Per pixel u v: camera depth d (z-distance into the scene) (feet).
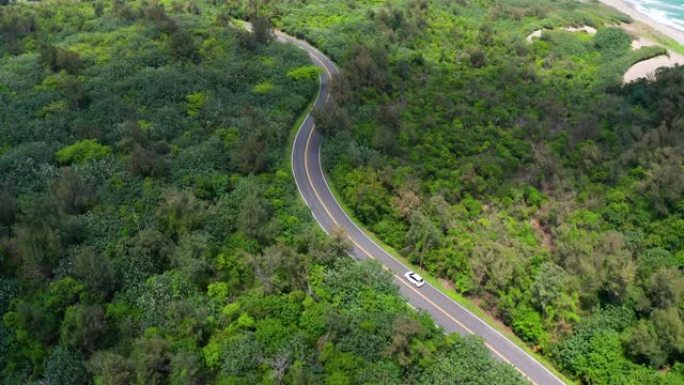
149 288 260.62
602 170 367.04
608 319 259.19
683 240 304.30
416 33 583.58
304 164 374.43
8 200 305.32
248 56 505.66
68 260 278.26
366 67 467.11
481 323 264.52
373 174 336.70
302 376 205.16
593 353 238.89
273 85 455.63
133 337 243.19
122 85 438.81
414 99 443.73
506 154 374.43
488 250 283.38
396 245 308.40
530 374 239.91
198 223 291.99
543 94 469.16
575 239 299.58
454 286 285.84
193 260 264.93
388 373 213.66
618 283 266.98
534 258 288.51
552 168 361.51
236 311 244.63
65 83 428.56
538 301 261.03
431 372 218.38
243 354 220.23
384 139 370.94
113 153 358.64
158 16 568.41
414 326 225.76
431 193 333.42
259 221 291.38
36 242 275.39
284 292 256.32
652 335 238.89
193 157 350.23
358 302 251.60
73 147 356.18
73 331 239.71
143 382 213.05
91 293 260.83
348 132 392.68
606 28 652.07
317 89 475.72
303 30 585.22
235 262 272.31
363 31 578.25
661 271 263.70
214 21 588.50
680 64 582.76
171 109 408.26
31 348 248.52
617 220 321.52
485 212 329.11
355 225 325.42
